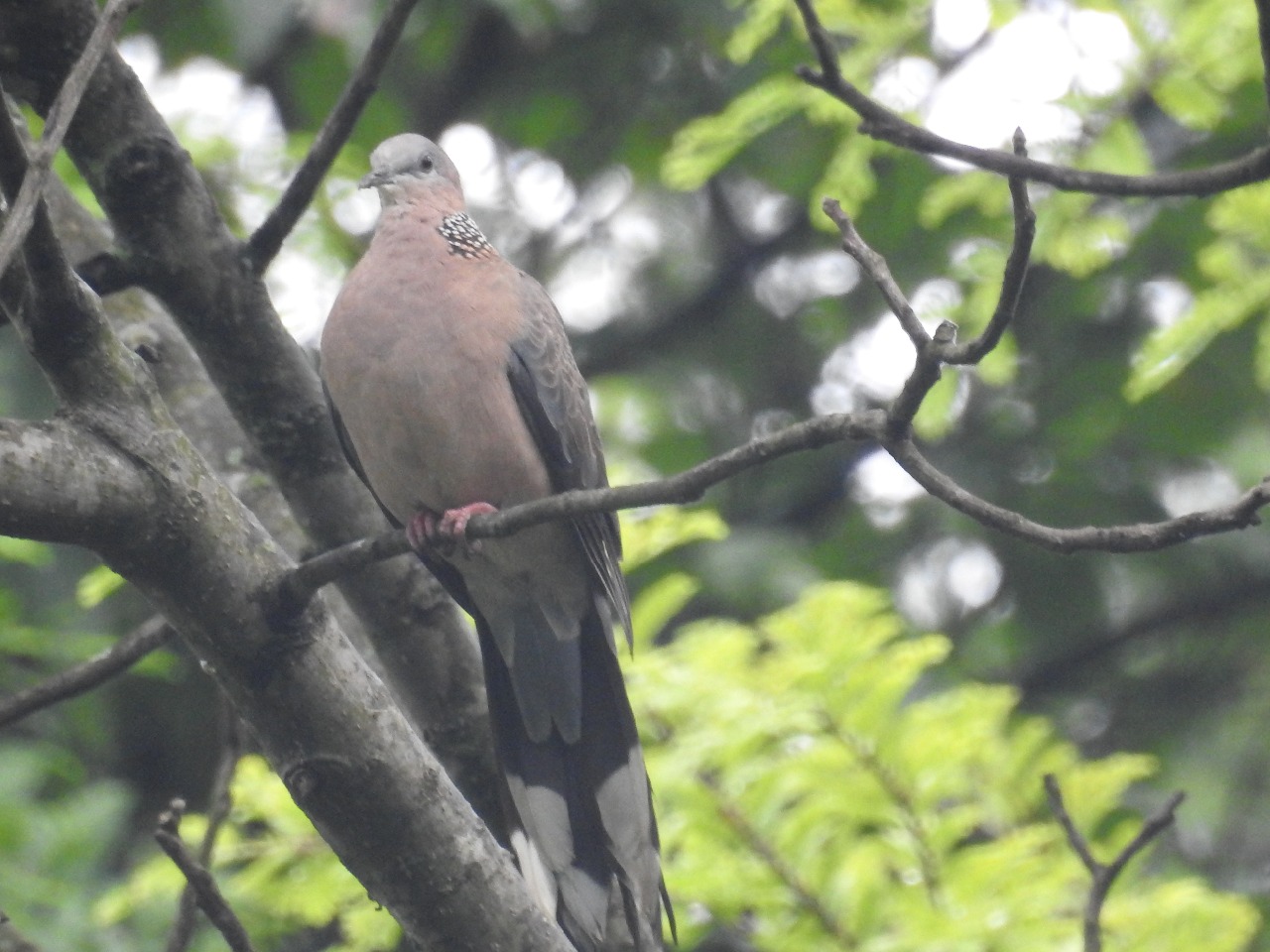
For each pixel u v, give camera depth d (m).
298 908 9.43
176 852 6.15
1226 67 9.59
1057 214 10.08
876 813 8.81
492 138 18.53
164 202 7.62
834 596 9.39
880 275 5.57
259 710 6.55
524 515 6.32
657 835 7.91
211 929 10.92
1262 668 16.28
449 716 8.44
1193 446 14.56
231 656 6.46
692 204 19.06
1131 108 9.88
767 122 10.41
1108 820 10.91
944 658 14.83
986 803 9.62
